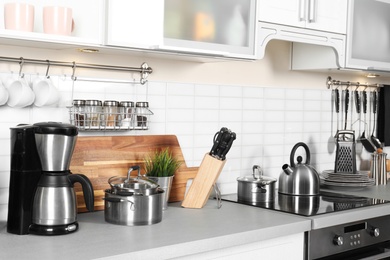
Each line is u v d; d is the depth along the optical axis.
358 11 3.11
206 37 2.44
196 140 2.89
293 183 3.01
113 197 2.19
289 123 3.34
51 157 2.00
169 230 2.10
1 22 2.12
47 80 2.30
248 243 2.17
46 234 1.98
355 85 3.69
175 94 2.79
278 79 3.29
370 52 3.21
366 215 2.63
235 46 2.54
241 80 3.10
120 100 2.58
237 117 3.07
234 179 3.08
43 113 2.34
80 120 2.41
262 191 2.78
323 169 3.55
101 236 1.99
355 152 3.47
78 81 2.44
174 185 2.71
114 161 2.52
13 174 2.01
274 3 2.70
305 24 2.83
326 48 3.11
